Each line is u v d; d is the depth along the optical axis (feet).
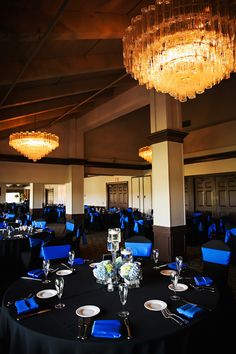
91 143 34.86
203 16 8.59
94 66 15.25
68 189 31.63
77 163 31.45
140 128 39.32
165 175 18.37
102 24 11.00
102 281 7.95
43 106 21.52
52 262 11.60
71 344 4.86
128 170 38.01
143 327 5.29
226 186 28.73
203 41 9.02
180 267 8.43
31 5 9.03
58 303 6.50
